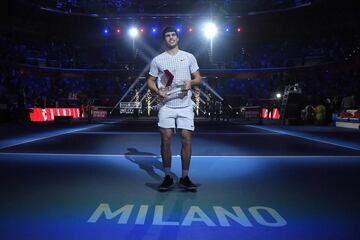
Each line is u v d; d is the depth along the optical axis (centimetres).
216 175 509
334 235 273
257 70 4012
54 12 3919
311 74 3750
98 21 4116
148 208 341
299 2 3722
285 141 1027
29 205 350
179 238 265
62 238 265
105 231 279
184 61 435
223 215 320
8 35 3806
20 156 686
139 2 3853
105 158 665
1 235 271
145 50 4384
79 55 4431
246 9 3906
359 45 3259
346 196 390
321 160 653
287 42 4156
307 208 344
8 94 2902
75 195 390
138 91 4053
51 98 3512
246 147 865
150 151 774
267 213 327
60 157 675
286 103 2077
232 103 3797
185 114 423
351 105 2247
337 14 3625
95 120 2778
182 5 3894
